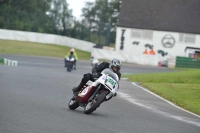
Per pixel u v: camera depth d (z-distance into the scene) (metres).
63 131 37.16
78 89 51.66
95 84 49.09
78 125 41.00
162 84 106.75
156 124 48.41
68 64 137.88
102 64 50.62
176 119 55.09
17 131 35.00
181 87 99.75
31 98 59.03
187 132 45.22
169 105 71.94
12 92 63.72
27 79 88.81
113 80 49.00
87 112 49.53
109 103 64.69
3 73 97.44
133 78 126.88
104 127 41.78
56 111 48.91
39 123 39.72
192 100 80.44
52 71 128.38
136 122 48.16
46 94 66.56
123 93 82.12
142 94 84.69
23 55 198.62
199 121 56.25
